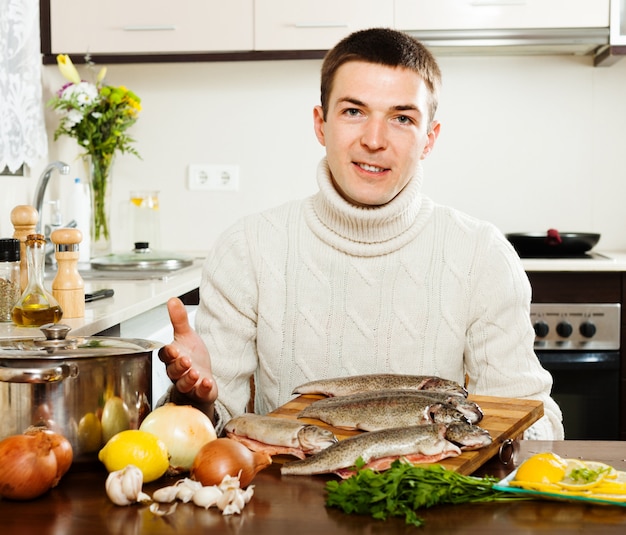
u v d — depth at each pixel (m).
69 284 1.80
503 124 3.41
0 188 2.70
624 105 3.38
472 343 1.65
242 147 3.48
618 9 3.00
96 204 3.07
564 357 2.87
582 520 0.87
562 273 2.88
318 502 0.92
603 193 3.41
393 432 1.02
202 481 0.95
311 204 1.70
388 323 1.65
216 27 3.07
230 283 1.68
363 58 1.46
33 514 0.89
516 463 1.08
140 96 3.48
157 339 2.16
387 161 1.49
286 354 1.68
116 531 0.84
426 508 0.90
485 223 1.70
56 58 3.09
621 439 2.87
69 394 1.01
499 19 3.02
